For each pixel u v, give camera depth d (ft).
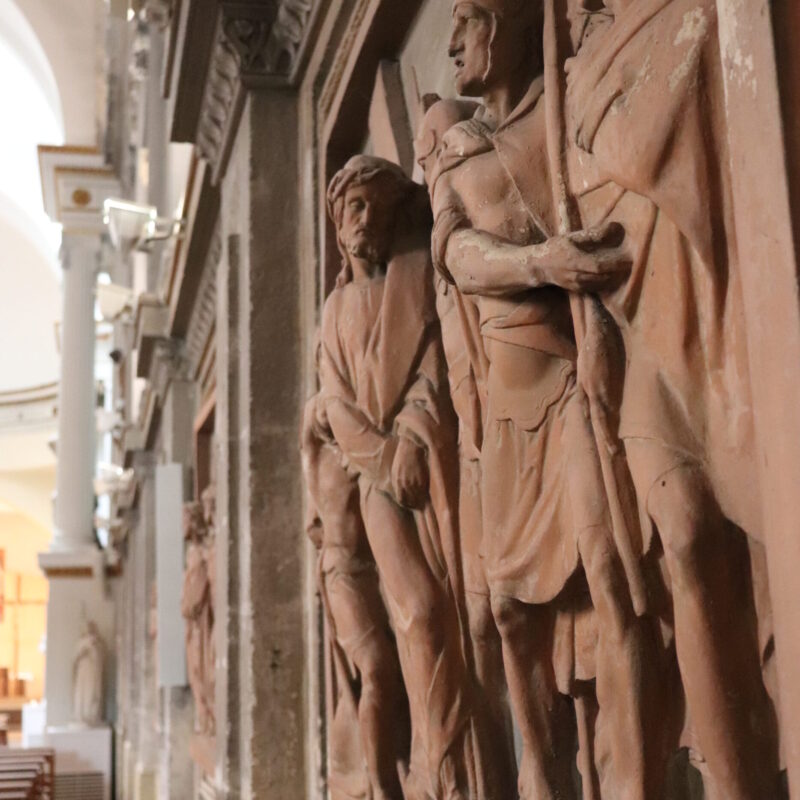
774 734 3.14
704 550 3.18
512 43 4.65
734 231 3.11
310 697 8.80
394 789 6.40
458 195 4.63
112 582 39.01
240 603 9.93
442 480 5.75
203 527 16.17
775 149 2.71
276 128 9.92
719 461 3.19
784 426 2.68
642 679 3.56
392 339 6.16
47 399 56.03
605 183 3.71
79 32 37.86
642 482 3.35
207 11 9.85
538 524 4.21
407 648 5.77
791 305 2.65
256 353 9.52
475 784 5.38
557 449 4.12
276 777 8.85
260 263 9.66
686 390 3.30
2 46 42.27
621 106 3.32
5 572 64.59
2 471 58.70
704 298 3.24
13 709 60.95
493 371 4.38
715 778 3.19
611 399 3.56
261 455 9.36
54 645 38.09
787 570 2.66
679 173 3.17
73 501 39.63
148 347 21.12
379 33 7.73
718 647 3.17
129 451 28.43
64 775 34.78
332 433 6.81
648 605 3.51
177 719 18.33
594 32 3.80
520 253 3.98
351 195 6.28
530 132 4.44
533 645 4.41
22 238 52.80
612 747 3.66
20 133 48.44
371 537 6.13
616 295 3.64
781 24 2.73
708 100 3.11
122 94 33.96
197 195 13.67
